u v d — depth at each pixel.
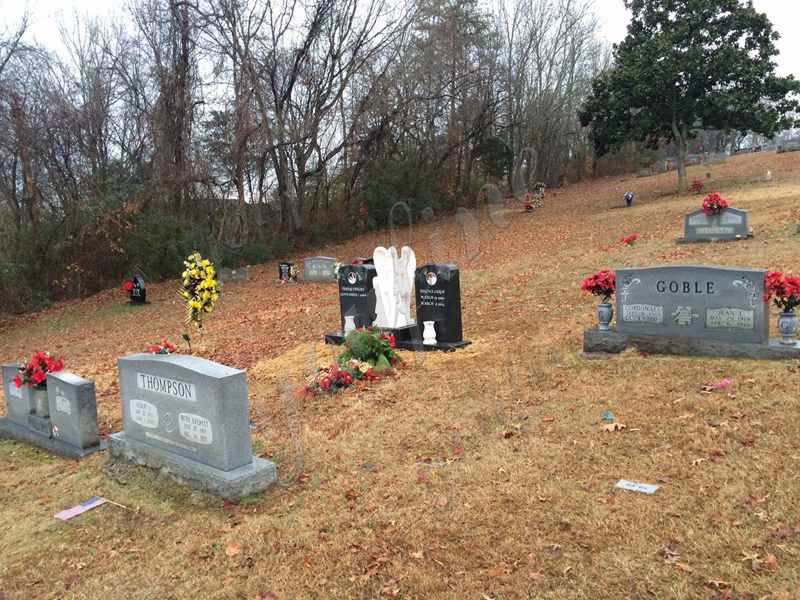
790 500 4.41
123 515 5.33
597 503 4.73
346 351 9.38
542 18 44.44
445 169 36.62
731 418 5.84
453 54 34.34
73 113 25.84
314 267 22.52
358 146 34.69
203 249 27.59
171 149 27.44
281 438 6.77
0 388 11.14
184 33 27.08
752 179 36.12
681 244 16.81
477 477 5.37
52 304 24.42
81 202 25.67
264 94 30.12
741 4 31.19
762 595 3.56
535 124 44.28
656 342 7.97
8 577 4.54
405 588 4.00
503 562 4.16
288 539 4.68
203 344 13.24
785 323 7.26
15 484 6.33
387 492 5.29
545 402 6.98
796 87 30.47
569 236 23.45
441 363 9.05
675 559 3.97
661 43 31.28
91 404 7.13
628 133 34.59
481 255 20.77
